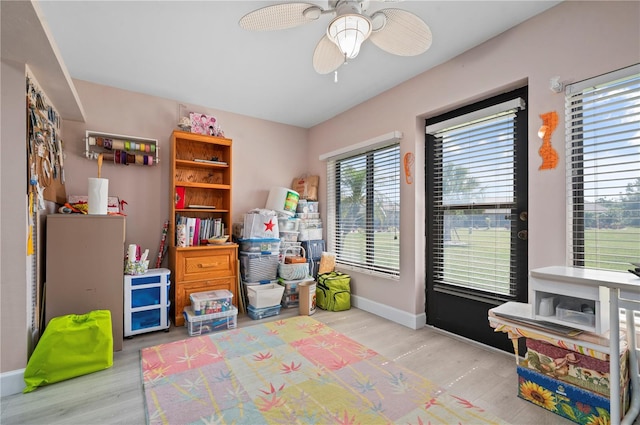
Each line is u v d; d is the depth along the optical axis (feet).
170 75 9.39
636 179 5.54
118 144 9.86
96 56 8.27
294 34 7.31
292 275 11.78
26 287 6.05
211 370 6.68
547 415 5.25
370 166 11.39
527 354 5.70
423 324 9.60
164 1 6.14
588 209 6.10
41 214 7.42
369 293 11.21
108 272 7.75
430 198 9.61
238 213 12.69
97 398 5.70
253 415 5.16
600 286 4.63
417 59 8.50
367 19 4.90
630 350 5.11
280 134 13.87
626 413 4.93
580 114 6.22
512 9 6.52
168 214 11.10
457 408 5.40
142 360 7.14
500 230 7.87
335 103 11.65
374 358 7.28
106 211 8.14
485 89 7.66
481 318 8.28
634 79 5.50
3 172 5.88
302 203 13.14
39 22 4.90
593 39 5.89
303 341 8.30
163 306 9.09
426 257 9.71
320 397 5.69
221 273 10.67
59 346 6.23
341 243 12.77
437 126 9.17
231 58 8.41
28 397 5.71
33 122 6.54
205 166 11.65
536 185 6.76
